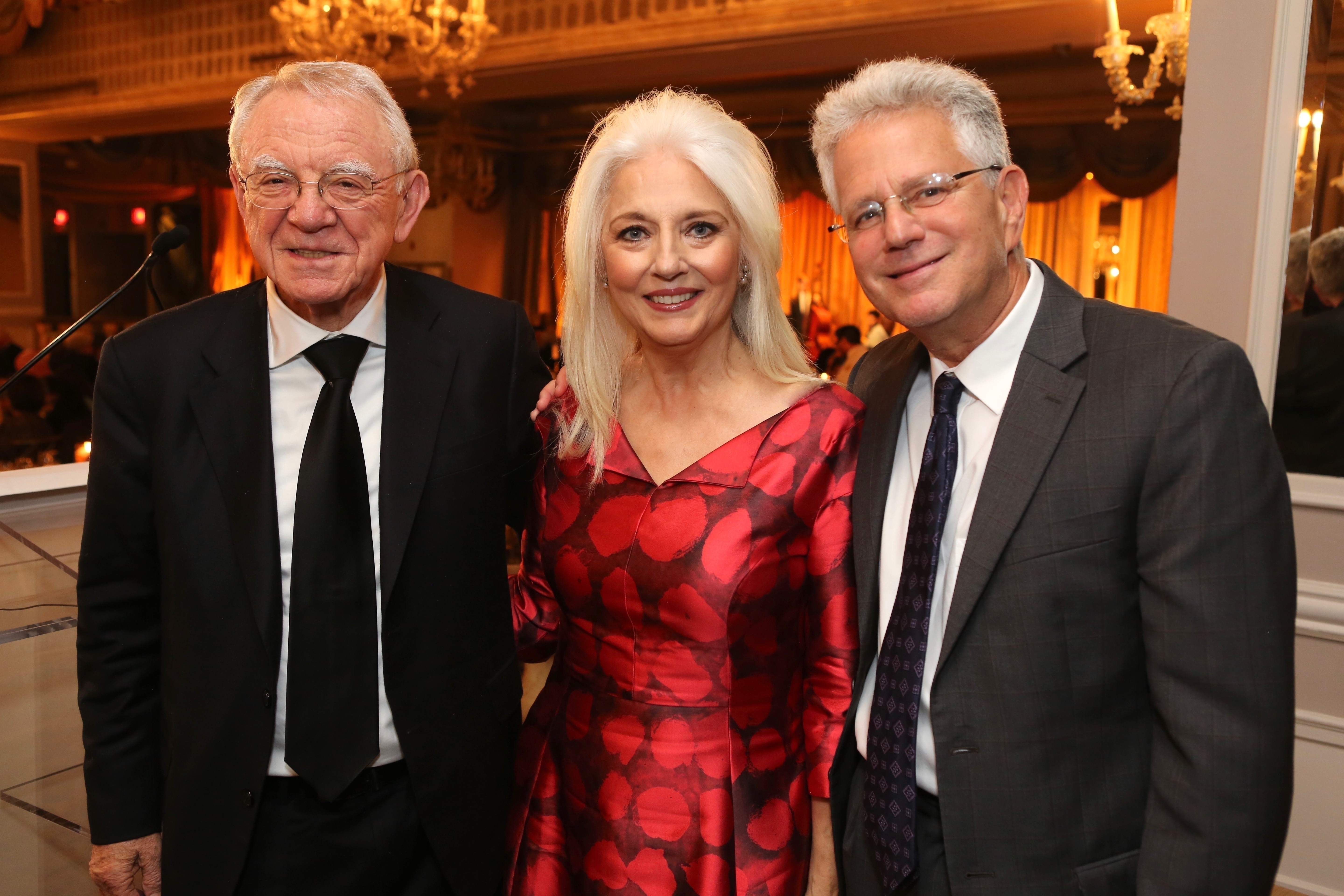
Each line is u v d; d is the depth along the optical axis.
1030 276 1.22
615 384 1.46
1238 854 0.99
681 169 1.30
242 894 1.31
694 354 1.38
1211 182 2.36
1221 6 2.30
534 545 1.56
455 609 1.38
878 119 1.14
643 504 1.38
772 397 1.40
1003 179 1.16
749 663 1.36
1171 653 1.03
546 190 12.92
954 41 6.26
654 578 1.35
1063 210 10.12
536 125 12.95
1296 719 2.31
